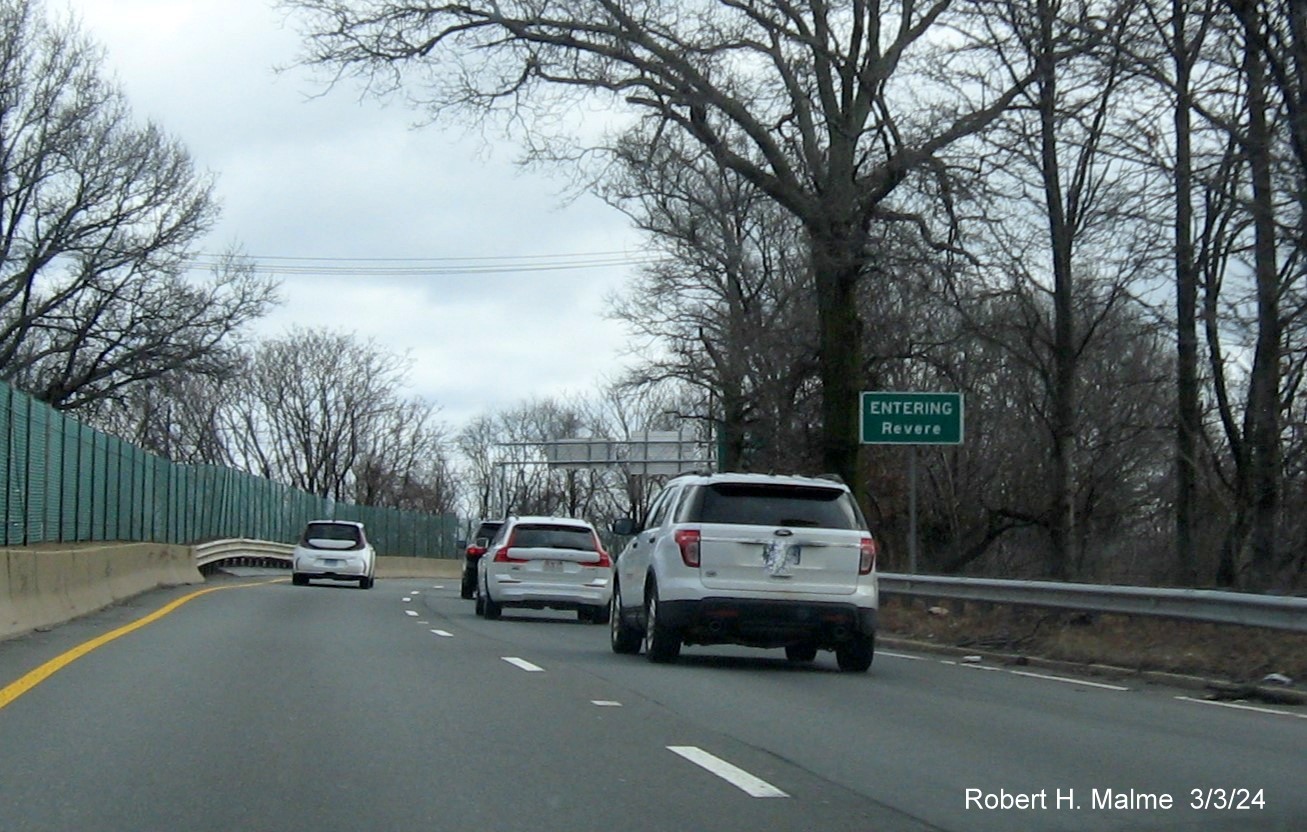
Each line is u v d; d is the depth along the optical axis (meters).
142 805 7.77
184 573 36.00
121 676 13.25
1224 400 28.20
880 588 23.03
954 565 36.84
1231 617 14.91
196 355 48.28
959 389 34.47
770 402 38.88
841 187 27.17
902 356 33.16
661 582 15.18
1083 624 18.62
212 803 7.84
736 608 14.86
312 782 8.41
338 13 28.00
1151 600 16.16
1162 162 20.38
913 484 23.28
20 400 25.16
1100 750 10.07
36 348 52.00
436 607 29.00
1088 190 25.64
